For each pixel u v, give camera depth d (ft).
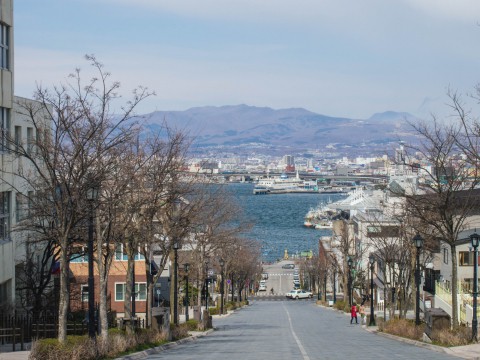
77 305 189.78
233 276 346.95
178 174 208.95
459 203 160.56
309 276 504.84
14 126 140.56
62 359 82.17
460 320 167.84
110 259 113.91
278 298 491.72
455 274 128.16
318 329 186.80
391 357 95.76
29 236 136.36
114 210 109.91
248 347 122.42
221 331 180.45
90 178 94.84
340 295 440.04
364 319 219.61
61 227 89.71
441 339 119.03
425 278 247.50
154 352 112.47
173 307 178.29
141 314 234.17
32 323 126.41
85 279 213.05
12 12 134.21
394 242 285.43
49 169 95.04
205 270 245.86
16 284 151.33
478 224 207.31
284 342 135.23
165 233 160.66
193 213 187.01
